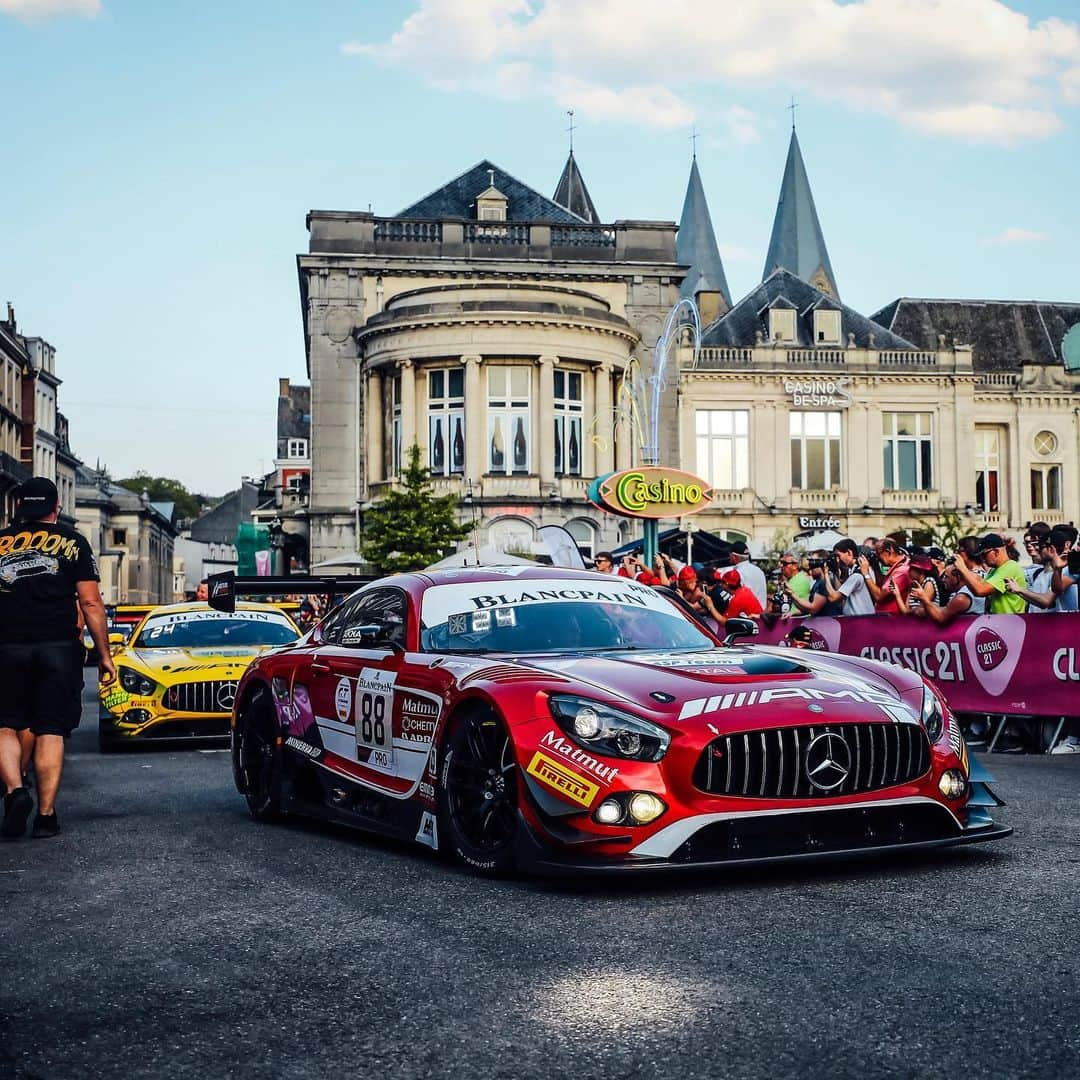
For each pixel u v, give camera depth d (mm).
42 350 77000
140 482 170250
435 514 34312
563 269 41125
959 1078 3076
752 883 5395
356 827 6840
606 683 5555
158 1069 3307
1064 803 7613
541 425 37781
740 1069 3164
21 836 7137
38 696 7184
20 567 7164
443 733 5988
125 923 4961
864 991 3771
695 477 22453
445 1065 3270
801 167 79062
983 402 47500
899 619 11812
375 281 40531
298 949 4480
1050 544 10625
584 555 37812
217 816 7977
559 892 5309
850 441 46000
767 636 13852
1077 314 54438
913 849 6148
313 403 40094
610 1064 3229
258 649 13516
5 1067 3338
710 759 5172
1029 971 3959
